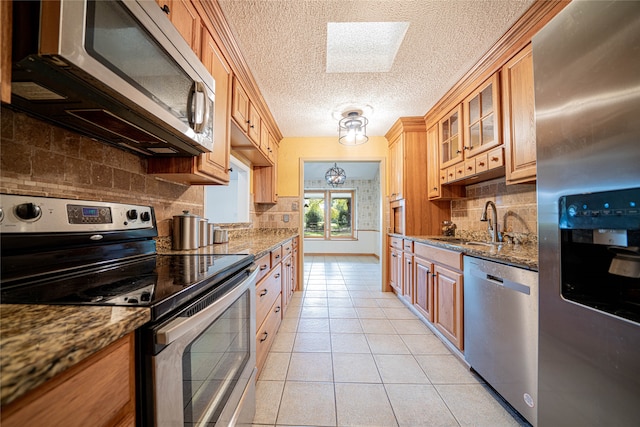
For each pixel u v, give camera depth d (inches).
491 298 57.0
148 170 53.5
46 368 13.5
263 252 62.0
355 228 277.3
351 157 142.8
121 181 47.1
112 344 19.1
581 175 31.4
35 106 30.2
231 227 105.1
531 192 74.2
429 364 68.9
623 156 27.1
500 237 83.9
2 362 12.8
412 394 57.3
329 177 219.9
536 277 45.4
